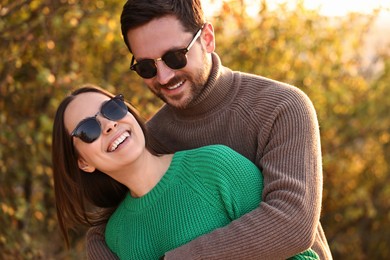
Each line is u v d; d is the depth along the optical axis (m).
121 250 2.77
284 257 2.50
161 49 2.70
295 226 2.47
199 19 2.76
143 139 2.66
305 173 2.55
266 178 2.61
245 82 2.86
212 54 2.87
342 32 5.88
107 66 4.96
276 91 2.73
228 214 2.61
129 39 2.77
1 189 4.49
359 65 6.37
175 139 3.00
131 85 4.94
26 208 4.62
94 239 2.97
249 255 2.47
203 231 2.60
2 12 4.35
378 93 6.42
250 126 2.76
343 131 6.38
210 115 2.86
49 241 5.15
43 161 4.83
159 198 2.68
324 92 5.91
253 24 5.44
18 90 4.60
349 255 6.75
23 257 4.54
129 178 2.69
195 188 2.64
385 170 6.64
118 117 2.60
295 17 5.50
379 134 6.46
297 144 2.59
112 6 4.59
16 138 4.54
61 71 4.61
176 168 2.70
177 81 2.76
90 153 2.62
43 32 4.45
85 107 2.64
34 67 4.60
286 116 2.65
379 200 6.69
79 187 2.77
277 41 5.50
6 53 4.35
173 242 2.63
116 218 2.83
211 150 2.65
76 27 4.52
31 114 4.71
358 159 6.46
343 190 6.52
